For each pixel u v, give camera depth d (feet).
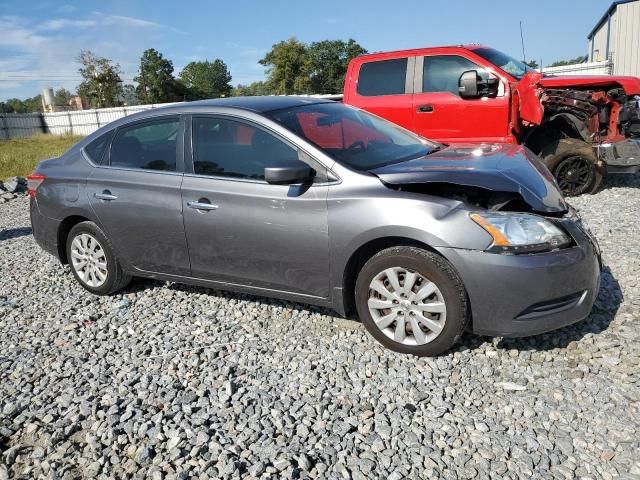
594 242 11.51
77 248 16.46
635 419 9.18
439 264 10.83
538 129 25.36
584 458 8.42
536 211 11.11
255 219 12.64
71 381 11.84
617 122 23.89
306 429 9.56
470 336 12.25
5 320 15.44
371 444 9.10
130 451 9.41
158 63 262.47
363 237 11.38
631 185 26.30
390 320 11.66
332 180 11.93
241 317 14.30
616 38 68.54
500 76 23.53
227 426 9.84
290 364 11.80
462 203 10.96
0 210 33.68
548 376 10.59
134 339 13.61
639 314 12.58
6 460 9.44
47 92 204.74
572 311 10.87
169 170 14.25
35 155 68.85
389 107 25.81
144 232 14.62
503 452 8.68
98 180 15.42
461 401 10.07
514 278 10.35
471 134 24.29
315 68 219.20
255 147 12.98
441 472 8.37
